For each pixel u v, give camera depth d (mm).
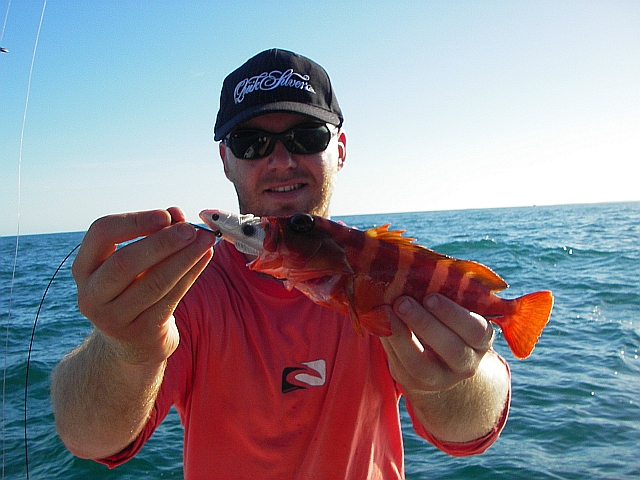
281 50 650
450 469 1136
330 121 646
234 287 577
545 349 1890
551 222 12414
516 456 1161
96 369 443
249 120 625
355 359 553
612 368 1648
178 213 404
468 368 468
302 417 536
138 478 1139
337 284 501
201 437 528
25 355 1965
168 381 503
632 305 2574
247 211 661
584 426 1266
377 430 566
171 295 387
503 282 539
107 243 380
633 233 7508
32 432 1307
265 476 523
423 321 444
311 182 644
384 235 519
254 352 544
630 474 1056
